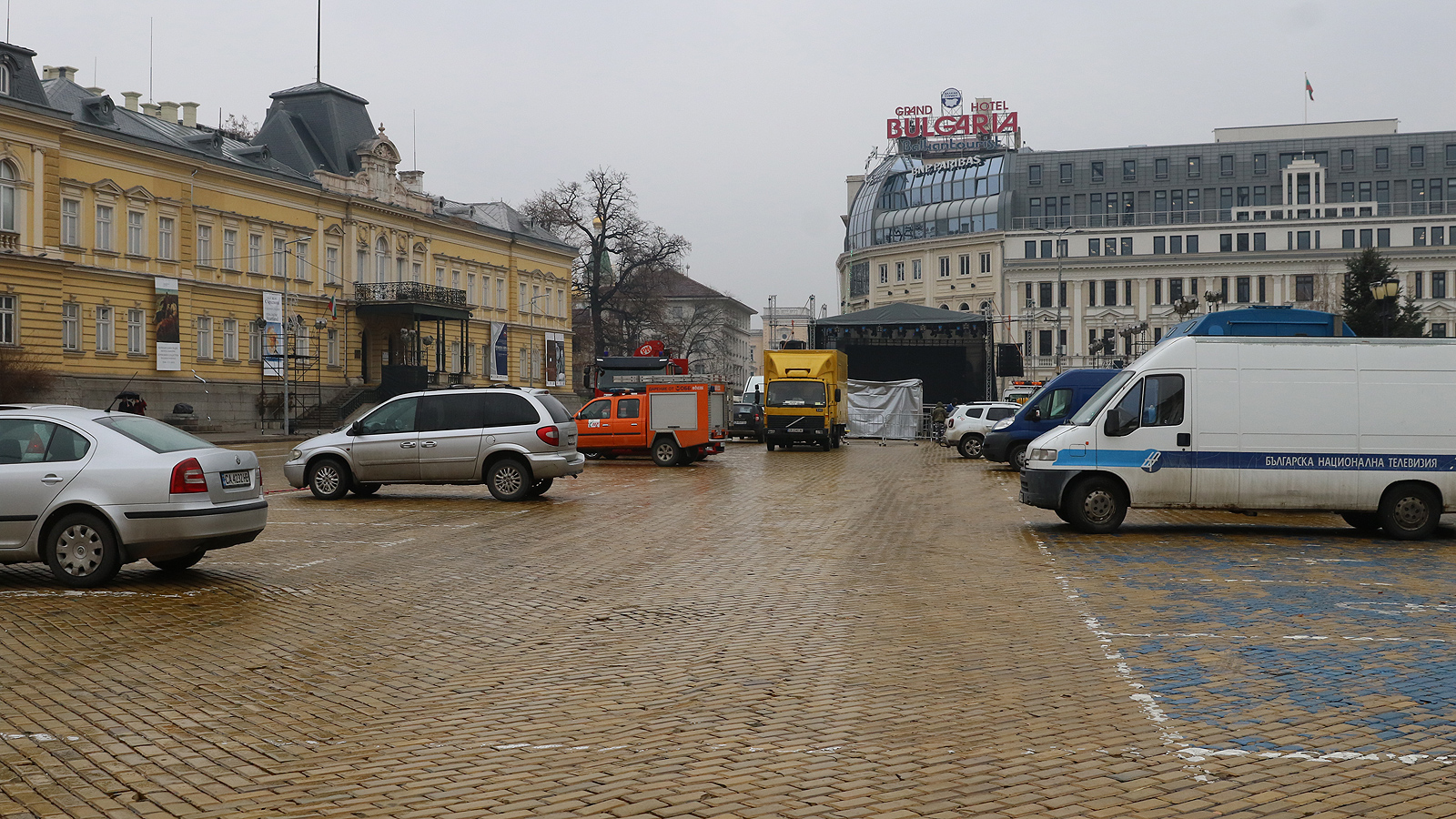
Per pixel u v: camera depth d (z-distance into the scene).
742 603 10.69
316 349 62.69
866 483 26.20
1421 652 8.52
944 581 12.01
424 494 22.83
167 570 12.57
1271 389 16.19
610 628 9.52
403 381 66.12
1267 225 102.38
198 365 55.09
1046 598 10.96
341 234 65.19
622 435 32.97
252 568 12.81
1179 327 18.97
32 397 43.44
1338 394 16.08
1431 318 99.19
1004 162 109.00
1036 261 105.62
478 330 77.81
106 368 49.97
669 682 7.62
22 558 11.34
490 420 21.27
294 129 65.12
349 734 6.41
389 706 7.01
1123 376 16.64
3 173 45.28
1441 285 99.44
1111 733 6.39
